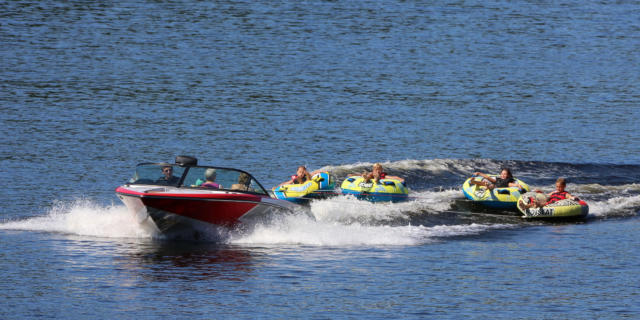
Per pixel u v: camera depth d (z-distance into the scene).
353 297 56.72
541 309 54.91
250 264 65.31
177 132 144.62
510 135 155.00
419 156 133.75
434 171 120.88
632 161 135.62
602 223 89.56
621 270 66.00
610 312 54.44
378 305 55.00
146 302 54.44
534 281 62.06
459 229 83.81
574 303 56.34
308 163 123.00
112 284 58.47
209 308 53.50
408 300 56.31
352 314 52.94
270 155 127.94
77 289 57.09
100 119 155.12
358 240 76.00
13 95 177.50
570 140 152.00
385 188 99.19
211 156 125.38
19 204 89.69
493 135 154.38
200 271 62.66
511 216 92.56
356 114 169.88
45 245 70.12
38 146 127.31
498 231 83.50
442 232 81.88
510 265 67.25
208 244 72.75
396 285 60.06
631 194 110.56
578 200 93.50
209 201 71.75
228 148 132.12
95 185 102.56
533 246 75.50
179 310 52.97
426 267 65.94
